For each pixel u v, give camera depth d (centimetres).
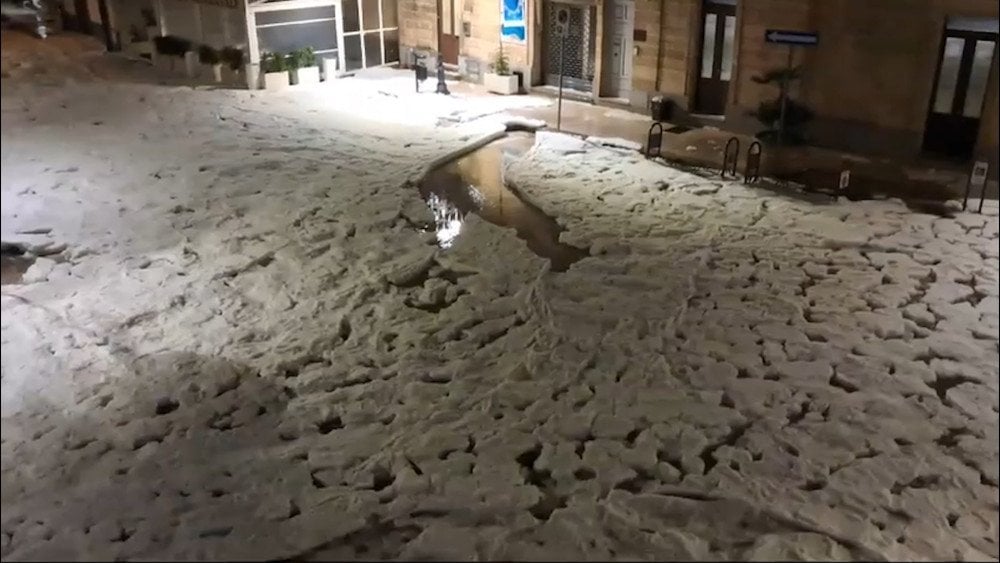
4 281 1404
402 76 2623
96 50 2903
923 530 873
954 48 1739
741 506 903
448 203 1712
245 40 2461
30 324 1265
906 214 1588
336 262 1455
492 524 895
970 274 1373
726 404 1083
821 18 1845
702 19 2059
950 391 1087
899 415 1047
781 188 1719
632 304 1305
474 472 965
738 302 1309
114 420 1058
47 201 1711
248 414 1068
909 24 1741
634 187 1744
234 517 900
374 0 2662
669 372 1139
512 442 1012
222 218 1628
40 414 1068
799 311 1278
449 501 919
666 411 1060
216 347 1213
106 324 1267
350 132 2112
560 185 1759
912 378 1114
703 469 966
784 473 956
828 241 1489
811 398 1084
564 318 1270
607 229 1557
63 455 995
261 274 1420
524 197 1720
